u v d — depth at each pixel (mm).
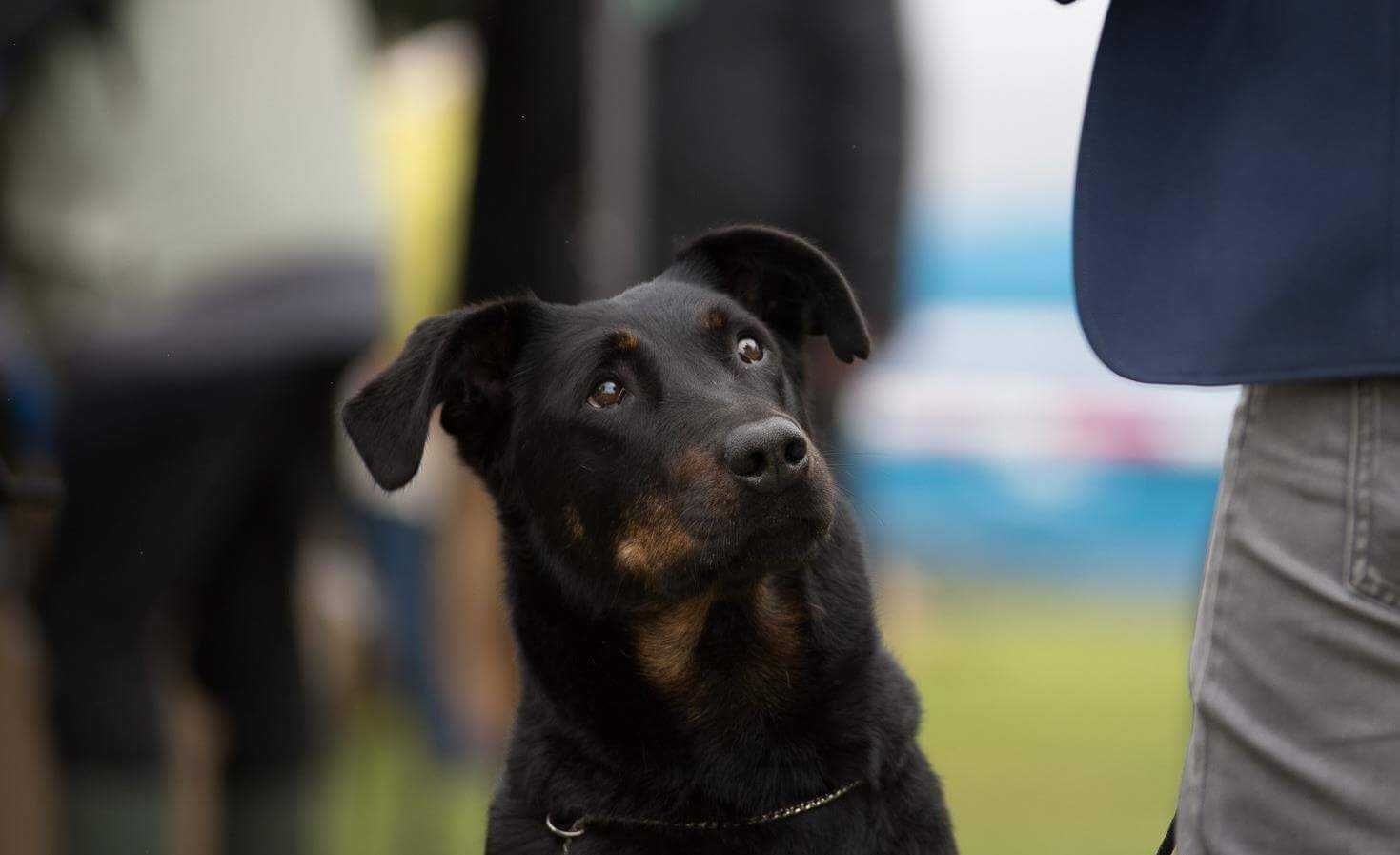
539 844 4617
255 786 7129
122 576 6336
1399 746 3598
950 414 17844
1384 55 3607
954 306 17984
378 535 10172
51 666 6305
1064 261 17719
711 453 4496
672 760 4566
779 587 4594
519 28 8414
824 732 4547
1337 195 3635
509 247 8617
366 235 6594
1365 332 3590
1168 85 3955
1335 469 3672
